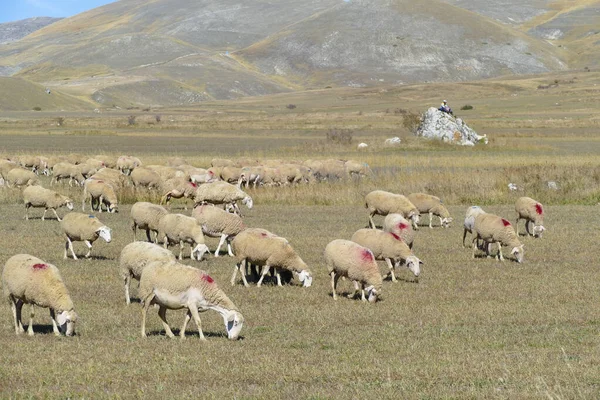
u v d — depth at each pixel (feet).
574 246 85.20
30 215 104.22
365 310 55.01
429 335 48.11
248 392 35.73
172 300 44.91
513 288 63.52
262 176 134.72
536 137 277.64
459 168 169.89
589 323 51.90
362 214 111.45
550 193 130.62
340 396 35.01
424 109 518.78
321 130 332.39
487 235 75.97
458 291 62.28
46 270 45.73
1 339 45.21
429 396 35.27
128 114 542.98
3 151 211.82
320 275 68.33
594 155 200.64
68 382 36.91
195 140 278.46
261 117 457.27
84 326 48.78
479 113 454.40
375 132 309.63
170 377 38.09
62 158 160.76
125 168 157.79
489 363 41.01
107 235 71.05
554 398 34.60
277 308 55.16
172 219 68.69
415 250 82.17
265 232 62.28
